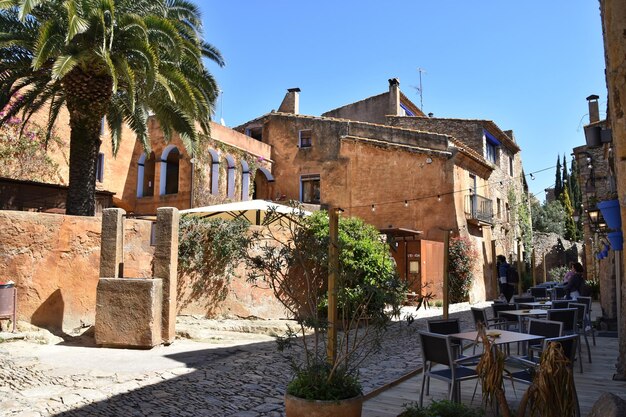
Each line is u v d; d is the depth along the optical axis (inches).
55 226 409.4
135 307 356.5
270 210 220.1
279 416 209.0
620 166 247.3
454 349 249.1
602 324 487.2
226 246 478.6
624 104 243.8
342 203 974.4
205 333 409.7
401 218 903.7
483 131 1018.1
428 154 888.3
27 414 204.7
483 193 1005.8
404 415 171.5
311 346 373.4
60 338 377.7
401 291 202.1
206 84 557.3
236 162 959.6
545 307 404.5
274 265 206.7
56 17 434.9
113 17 416.5
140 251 456.1
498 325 374.9
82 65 456.8
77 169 474.6
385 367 312.7
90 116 474.3
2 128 687.7
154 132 909.8
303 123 1048.8
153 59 434.0
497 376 162.7
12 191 647.1
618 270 332.5
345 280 207.3
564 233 1747.0
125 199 892.6
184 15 547.5
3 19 464.4
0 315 361.7
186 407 218.2
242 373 282.7
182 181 875.4
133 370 283.9
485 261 975.0
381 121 1171.9
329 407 170.2
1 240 386.6
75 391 239.3
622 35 243.1
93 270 425.7
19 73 482.3
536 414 167.6
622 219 249.8
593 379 275.1
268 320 487.2
